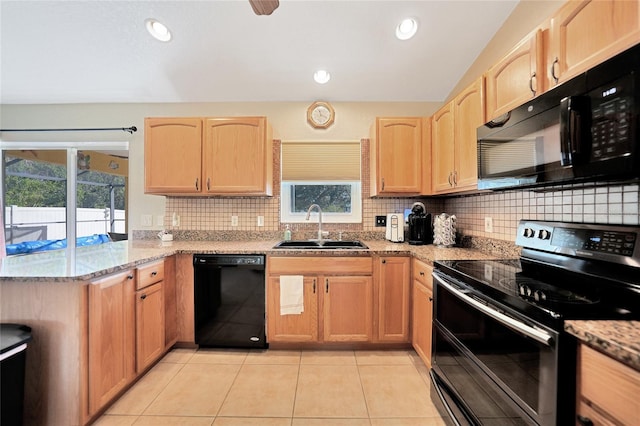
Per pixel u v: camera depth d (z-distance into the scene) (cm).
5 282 133
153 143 244
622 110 86
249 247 229
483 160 159
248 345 220
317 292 216
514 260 164
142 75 246
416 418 151
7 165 286
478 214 218
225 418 150
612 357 67
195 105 281
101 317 144
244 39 211
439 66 237
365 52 222
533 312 90
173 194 253
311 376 188
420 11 189
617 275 106
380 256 216
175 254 221
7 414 117
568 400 78
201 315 220
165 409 156
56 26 200
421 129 242
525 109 127
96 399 140
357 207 289
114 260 168
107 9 190
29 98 272
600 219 125
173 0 184
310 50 221
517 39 183
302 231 278
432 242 249
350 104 281
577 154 99
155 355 192
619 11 92
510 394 99
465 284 129
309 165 280
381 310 216
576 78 101
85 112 281
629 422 63
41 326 133
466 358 128
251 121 242
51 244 285
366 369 196
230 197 278
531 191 164
